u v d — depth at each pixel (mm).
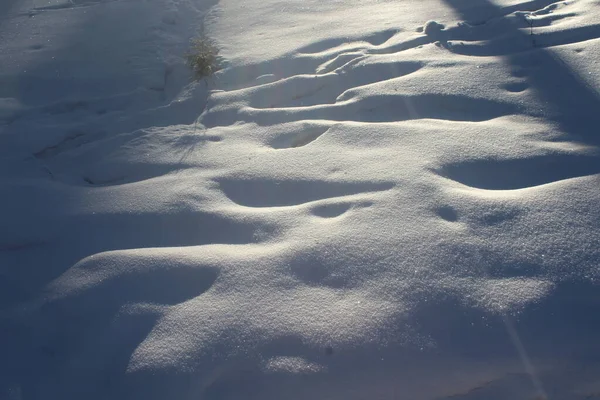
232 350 2686
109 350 2865
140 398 2658
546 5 5527
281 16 6195
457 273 2812
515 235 2977
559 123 3820
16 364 2914
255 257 3104
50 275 3350
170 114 4859
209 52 5195
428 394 2562
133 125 4738
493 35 5113
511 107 4055
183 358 2703
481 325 2627
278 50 5418
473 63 4613
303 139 4160
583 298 2684
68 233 3582
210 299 2928
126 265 3207
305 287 2893
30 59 5961
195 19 6676
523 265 2824
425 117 4137
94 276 3199
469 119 4062
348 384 2545
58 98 5285
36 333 3033
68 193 3936
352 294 2805
